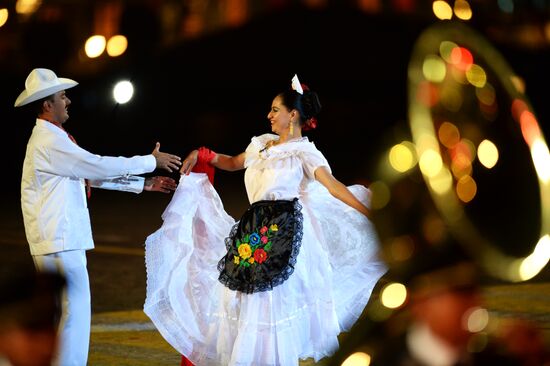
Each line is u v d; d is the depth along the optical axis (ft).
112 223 108.58
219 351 44.65
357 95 181.88
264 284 43.32
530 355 17.25
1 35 157.17
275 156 45.39
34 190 44.60
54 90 44.91
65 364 44.14
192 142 176.24
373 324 17.76
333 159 164.14
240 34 172.76
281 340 43.09
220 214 49.34
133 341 55.42
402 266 15.24
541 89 163.22
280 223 44.24
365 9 174.91
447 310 15.84
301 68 180.34
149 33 162.09
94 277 76.07
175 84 172.35
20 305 18.11
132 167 45.68
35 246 44.70
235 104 181.88
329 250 46.34
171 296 46.83
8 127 164.25
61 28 156.56
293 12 174.60
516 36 157.17
